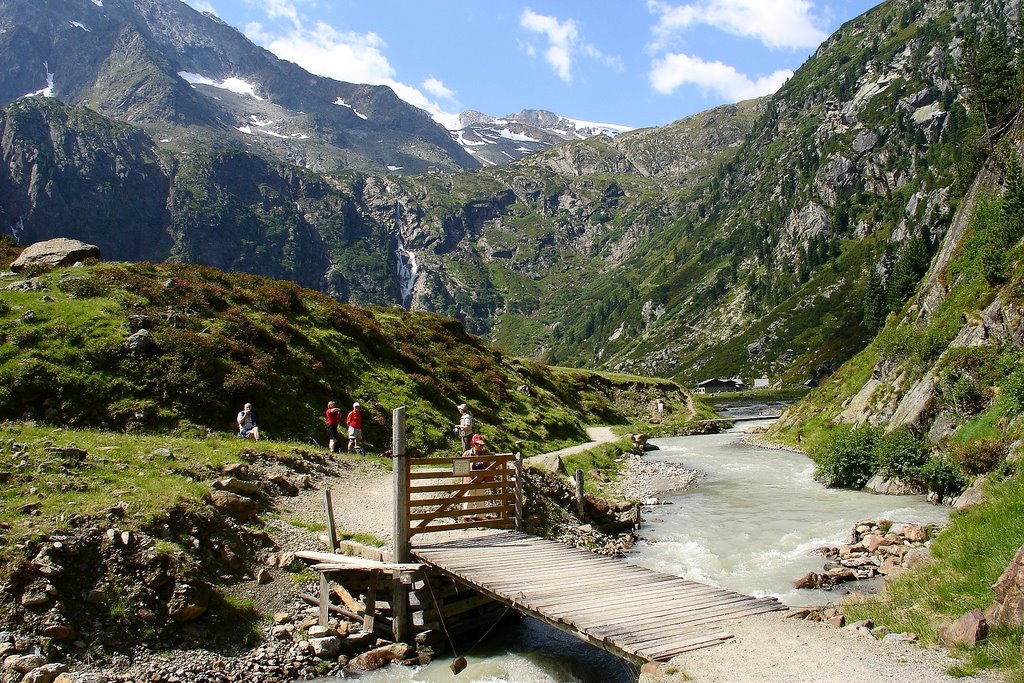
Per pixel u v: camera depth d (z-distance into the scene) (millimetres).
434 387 49125
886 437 37125
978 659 10617
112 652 14727
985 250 41281
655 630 13492
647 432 81625
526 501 27031
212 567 17859
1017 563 11812
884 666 11133
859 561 22203
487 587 16344
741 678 11102
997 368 32531
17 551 15375
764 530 28719
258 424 35531
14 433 22422
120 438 24828
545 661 16688
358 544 19844
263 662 15734
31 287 37625
